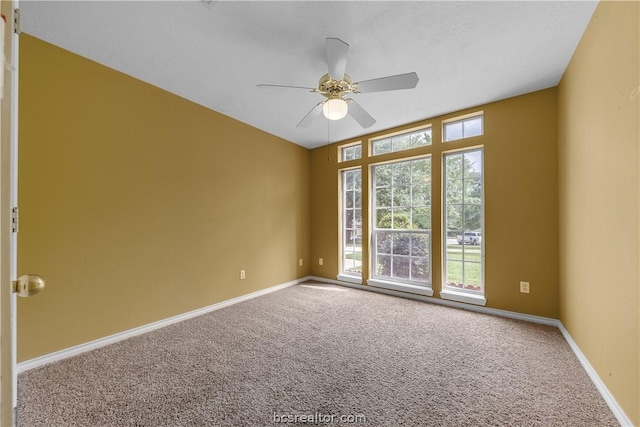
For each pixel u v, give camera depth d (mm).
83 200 2066
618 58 1359
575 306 2033
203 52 2033
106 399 1529
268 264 3721
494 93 2654
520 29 1778
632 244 1252
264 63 2174
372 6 1596
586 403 1471
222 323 2619
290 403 1495
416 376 1736
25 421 1366
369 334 2363
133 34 1831
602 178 1550
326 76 1924
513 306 2717
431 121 3248
